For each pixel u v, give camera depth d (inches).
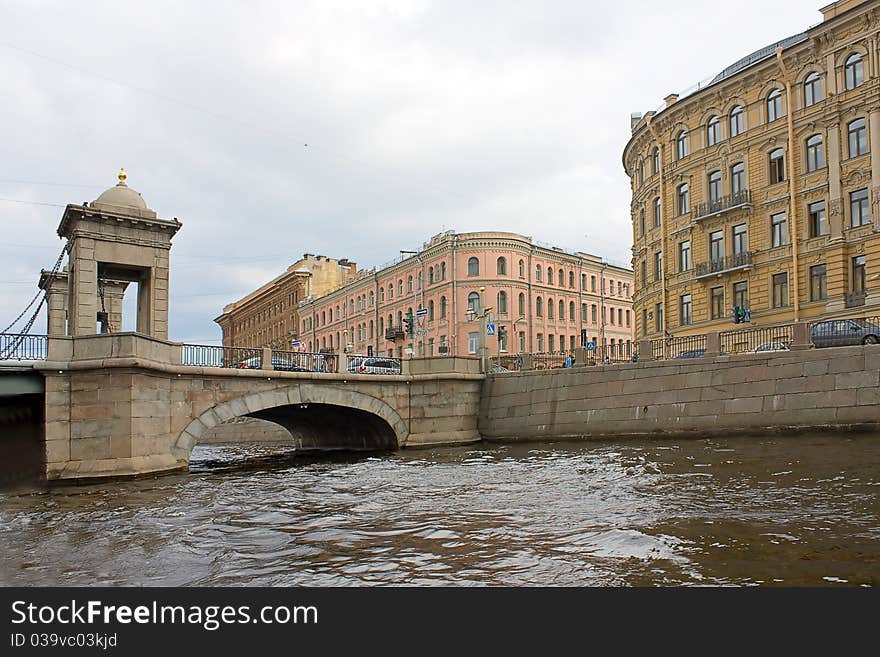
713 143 1529.3
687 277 1562.5
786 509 452.8
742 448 784.3
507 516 490.9
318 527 485.1
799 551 350.3
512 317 2479.1
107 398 820.0
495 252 2492.6
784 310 1341.0
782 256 1354.6
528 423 1144.8
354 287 3073.3
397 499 602.2
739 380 891.4
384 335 2866.6
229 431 1902.1
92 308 973.2
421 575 343.6
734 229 1469.0
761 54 1537.9
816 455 680.4
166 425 893.8
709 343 954.7
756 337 1218.6
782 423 842.2
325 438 1450.5
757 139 1418.6
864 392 783.1
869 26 1229.7
